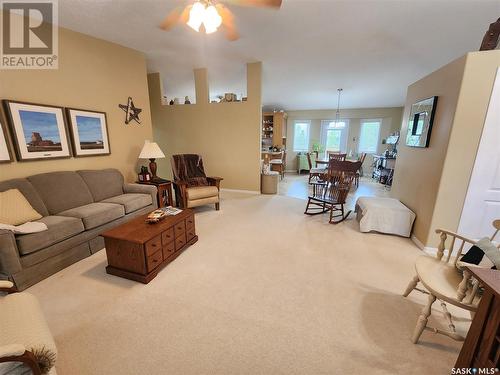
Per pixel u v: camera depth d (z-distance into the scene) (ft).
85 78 9.94
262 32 9.68
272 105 25.29
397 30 9.37
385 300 5.88
